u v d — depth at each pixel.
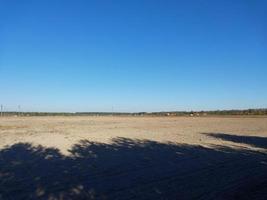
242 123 57.47
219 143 26.19
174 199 10.48
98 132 34.41
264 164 17.06
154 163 16.70
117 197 10.52
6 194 10.46
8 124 44.53
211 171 14.98
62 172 13.92
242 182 12.96
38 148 20.47
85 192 10.98
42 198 10.16
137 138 29.03
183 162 17.12
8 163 15.50
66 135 29.55
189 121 65.56
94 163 16.19
